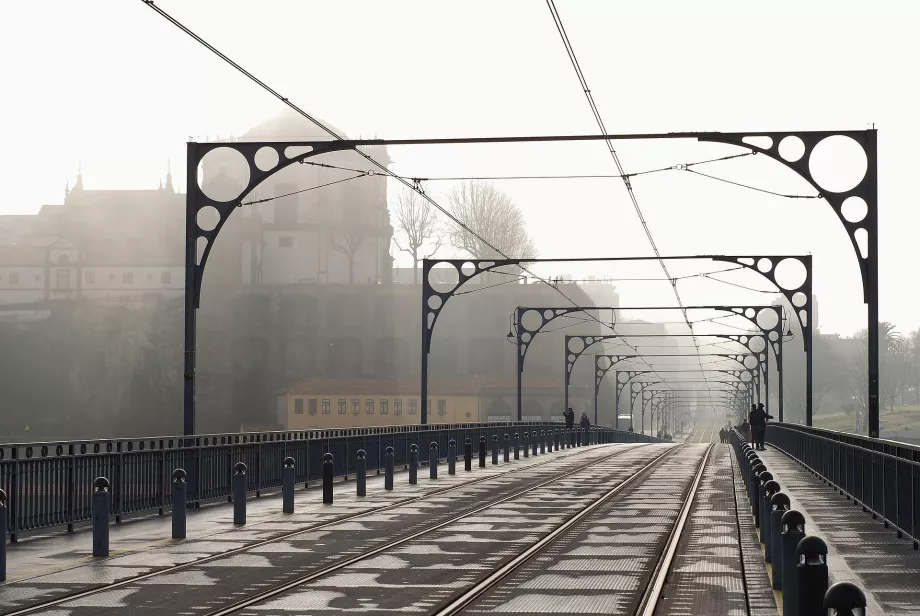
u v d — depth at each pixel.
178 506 22.45
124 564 18.59
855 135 35.28
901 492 21.66
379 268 178.50
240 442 32.38
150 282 174.50
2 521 16.69
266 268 175.25
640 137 34.00
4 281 176.88
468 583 16.47
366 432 46.06
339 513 28.31
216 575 17.31
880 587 15.80
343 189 177.12
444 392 164.00
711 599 14.93
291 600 14.97
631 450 79.50
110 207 182.50
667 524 25.27
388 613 13.95
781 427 68.00
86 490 23.81
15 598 15.10
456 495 34.72
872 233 35.44
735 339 96.50
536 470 50.19
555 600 14.93
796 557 11.83
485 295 175.50
